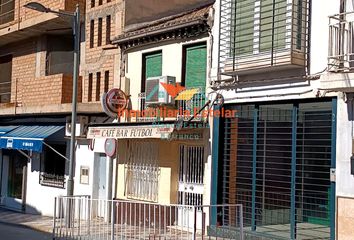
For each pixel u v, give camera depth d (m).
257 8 12.27
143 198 15.42
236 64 12.39
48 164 20.19
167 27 14.70
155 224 10.78
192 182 14.09
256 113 12.46
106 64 17.73
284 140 11.88
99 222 11.70
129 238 11.18
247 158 12.69
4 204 22.42
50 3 19.64
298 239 11.19
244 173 12.73
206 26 13.79
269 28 11.81
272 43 11.52
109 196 16.48
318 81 11.03
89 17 18.83
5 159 22.84
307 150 11.47
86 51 18.88
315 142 11.34
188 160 14.28
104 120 17.45
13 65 23.62
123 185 16.12
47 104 19.94
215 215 12.95
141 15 17.27
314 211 11.35
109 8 17.89
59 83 19.39
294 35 11.30
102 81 17.84
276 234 11.76
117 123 15.03
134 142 15.91
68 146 19.02
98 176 17.62
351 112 10.38
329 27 10.42
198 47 14.27
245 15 12.58
